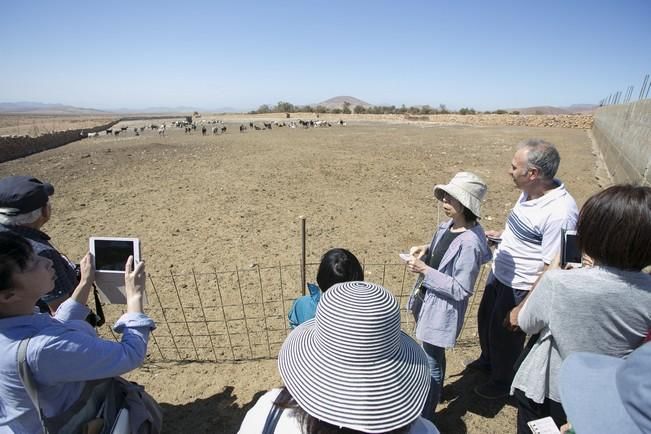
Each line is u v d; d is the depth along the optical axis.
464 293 2.66
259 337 4.41
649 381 0.96
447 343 2.80
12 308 1.66
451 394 3.57
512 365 3.29
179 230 7.90
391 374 1.40
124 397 2.22
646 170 8.81
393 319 1.42
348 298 1.42
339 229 7.98
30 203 2.36
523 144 2.84
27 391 1.63
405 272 6.04
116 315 4.84
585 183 12.26
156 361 4.01
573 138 28.00
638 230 1.53
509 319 2.55
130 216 8.80
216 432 3.16
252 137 28.42
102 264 2.50
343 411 1.34
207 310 4.97
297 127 41.34
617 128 16.62
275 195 10.72
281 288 5.27
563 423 2.07
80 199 10.21
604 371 1.31
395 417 1.36
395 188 11.66
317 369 1.41
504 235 3.19
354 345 1.37
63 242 7.23
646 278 1.64
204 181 12.35
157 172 13.84
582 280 1.73
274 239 7.40
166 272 6.05
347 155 18.39
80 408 1.85
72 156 18.30
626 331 1.67
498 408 3.41
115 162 16.12
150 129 40.25
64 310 2.29
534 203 2.86
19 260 1.60
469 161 16.69
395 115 62.59
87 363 1.72
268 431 1.43
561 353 1.87
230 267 6.22
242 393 3.57
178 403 3.46
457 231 2.84
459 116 53.69
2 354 1.61
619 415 1.15
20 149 20.52
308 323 1.75
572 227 2.68
